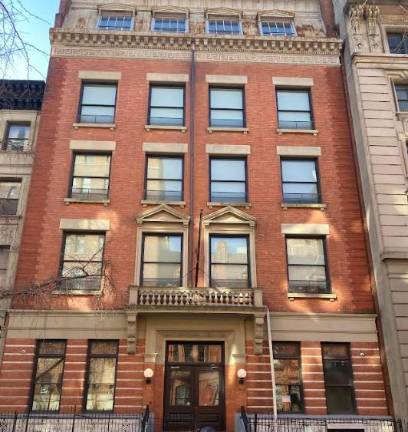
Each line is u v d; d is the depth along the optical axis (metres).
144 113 22.11
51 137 21.30
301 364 18.16
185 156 21.36
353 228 20.42
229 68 23.36
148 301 17.95
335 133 22.25
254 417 15.66
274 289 19.16
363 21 23.69
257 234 20.00
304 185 21.38
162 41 23.52
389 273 18.38
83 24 24.75
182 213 20.00
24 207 20.34
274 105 22.66
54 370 17.81
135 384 17.50
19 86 22.25
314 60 23.86
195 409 17.72
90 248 19.66
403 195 19.89
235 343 18.11
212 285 19.39
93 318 18.30
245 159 21.66
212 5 26.22
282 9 26.34
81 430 16.64
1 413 16.94
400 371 17.03
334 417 17.22
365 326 18.83
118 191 20.44
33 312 18.22
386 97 21.89
